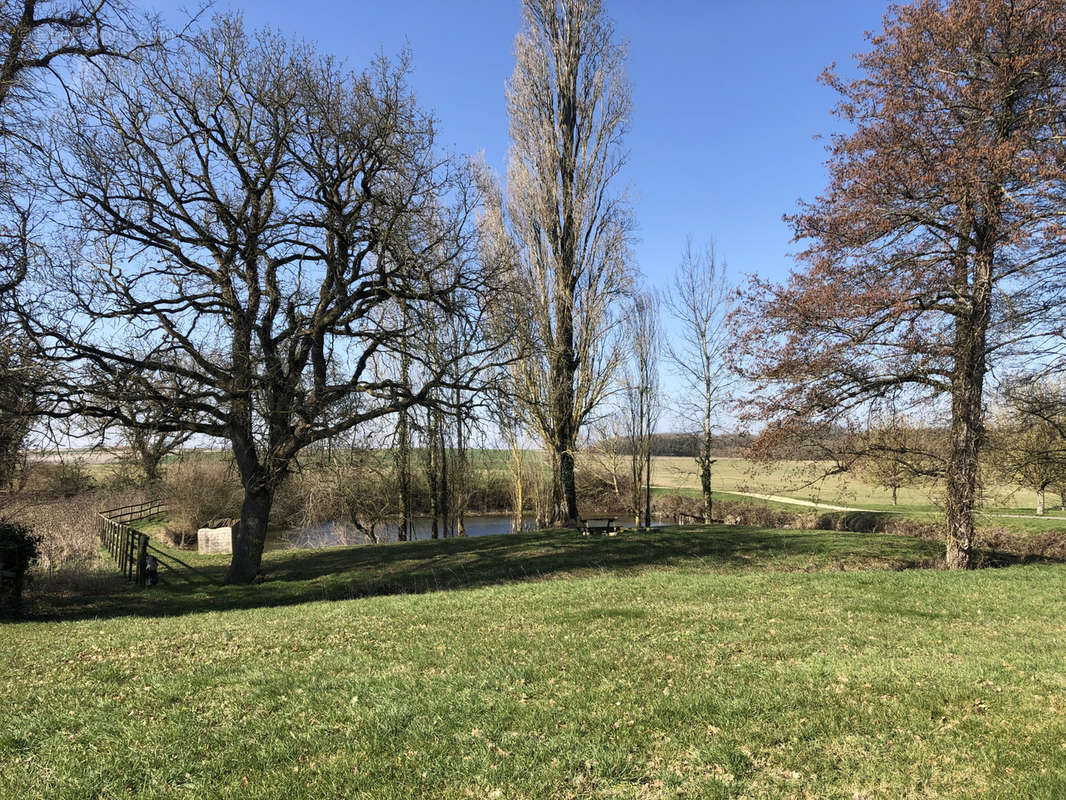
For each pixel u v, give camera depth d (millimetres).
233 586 16672
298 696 6148
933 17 15539
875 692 5969
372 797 4156
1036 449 19359
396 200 16984
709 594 11461
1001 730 5027
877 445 18344
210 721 5566
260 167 16859
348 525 31531
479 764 4594
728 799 4129
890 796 4133
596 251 28125
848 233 17000
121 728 5418
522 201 28094
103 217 15195
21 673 7316
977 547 20781
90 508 29344
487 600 11422
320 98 16500
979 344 16438
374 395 17734
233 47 16406
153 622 10977
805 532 24031
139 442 15586
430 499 32719
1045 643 7809
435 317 17844
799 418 17469
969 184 14375
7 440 13469
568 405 27672
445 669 6957
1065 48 13852
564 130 27875
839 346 16719
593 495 43188
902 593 11477
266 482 17031
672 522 39125
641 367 29875
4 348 12383
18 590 14227
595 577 16250
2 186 12688
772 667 6855
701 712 5504
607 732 5137
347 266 17750
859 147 17031
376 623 9688
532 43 27844
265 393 15695
